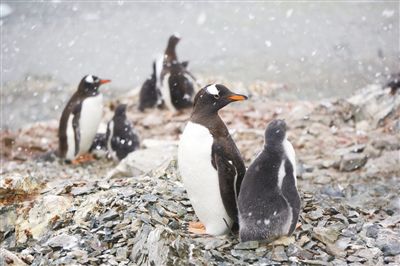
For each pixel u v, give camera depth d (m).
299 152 12.68
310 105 15.66
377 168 11.48
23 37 25.28
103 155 13.58
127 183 8.77
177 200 8.19
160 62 16.16
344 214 8.23
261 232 6.95
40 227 7.99
